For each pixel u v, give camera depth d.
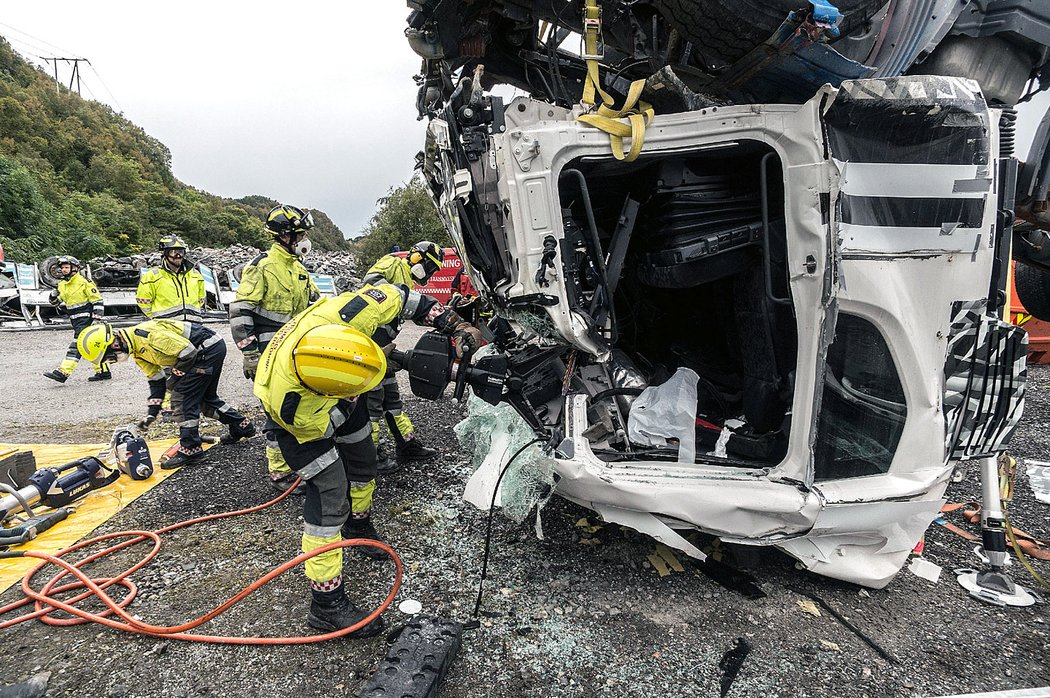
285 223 3.98
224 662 2.15
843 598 2.59
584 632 2.33
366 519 2.95
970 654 2.23
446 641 2.11
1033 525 3.36
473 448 3.22
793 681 2.07
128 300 14.82
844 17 2.20
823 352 2.25
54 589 2.57
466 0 2.79
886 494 2.42
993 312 2.46
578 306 2.49
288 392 2.16
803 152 2.29
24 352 9.80
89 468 3.64
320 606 2.31
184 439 4.13
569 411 2.52
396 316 2.59
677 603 2.52
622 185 3.00
